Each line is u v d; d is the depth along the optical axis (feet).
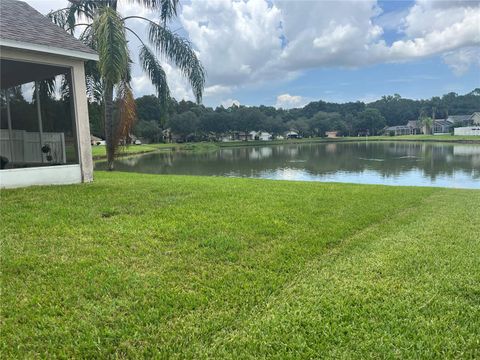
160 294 9.45
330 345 7.70
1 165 24.40
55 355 7.17
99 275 10.31
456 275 11.03
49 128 27.17
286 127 284.20
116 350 7.39
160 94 47.34
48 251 11.85
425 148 147.84
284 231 14.97
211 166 87.45
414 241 14.51
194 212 17.11
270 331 8.16
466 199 25.77
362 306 9.22
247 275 10.84
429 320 8.57
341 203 21.02
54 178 23.89
